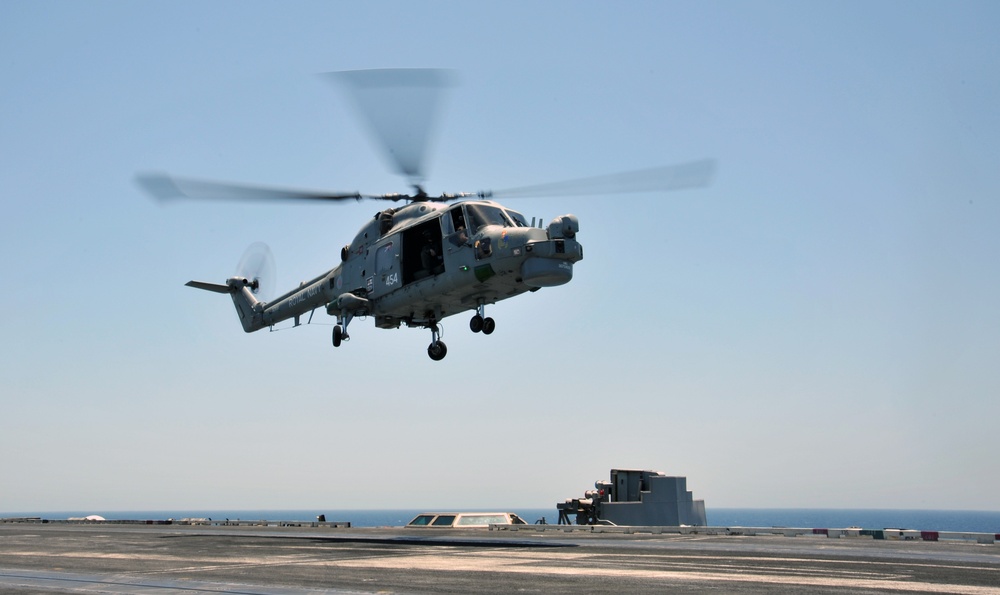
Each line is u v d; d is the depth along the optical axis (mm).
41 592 10734
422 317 28016
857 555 15289
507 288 25016
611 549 16906
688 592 10078
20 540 21281
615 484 28406
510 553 15945
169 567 13617
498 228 24250
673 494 27375
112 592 10805
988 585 10766
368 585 11016
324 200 26234
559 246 23219
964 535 19219
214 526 31156
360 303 27328
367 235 28250
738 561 14008
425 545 18547
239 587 11094
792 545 18062
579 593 10031
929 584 10852
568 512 28359
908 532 20422
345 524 28547
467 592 10273
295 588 10898
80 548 18188
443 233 25219
